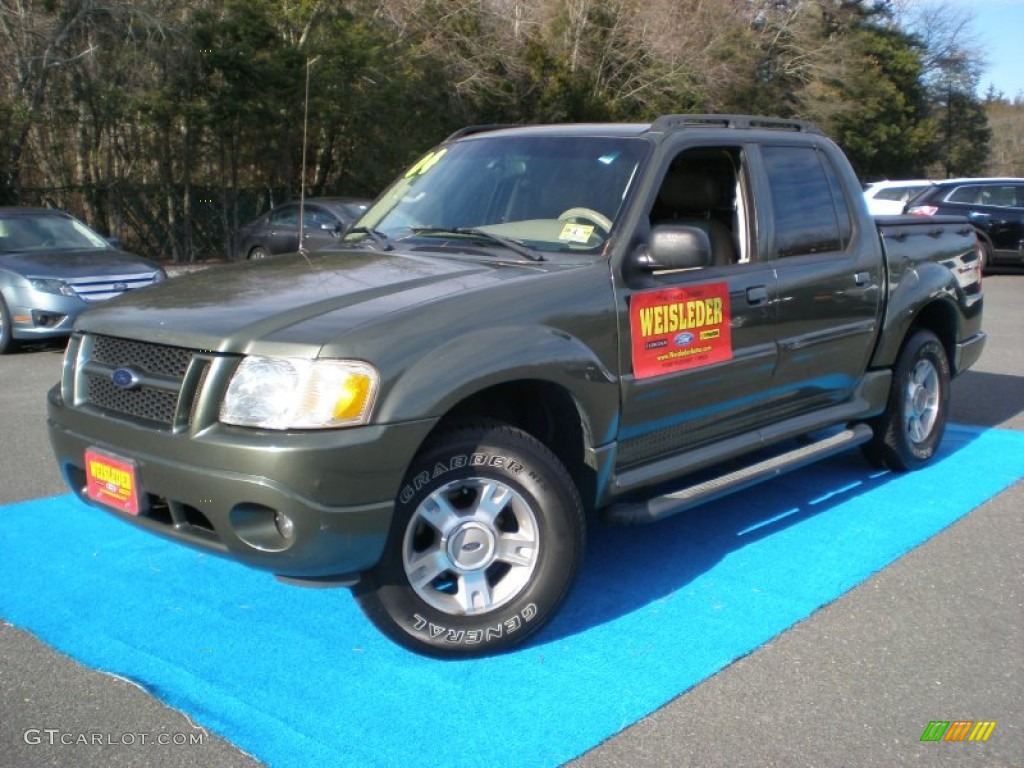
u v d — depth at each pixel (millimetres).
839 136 44625
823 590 4355
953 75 57844
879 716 3342
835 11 46281
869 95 45625
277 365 3264
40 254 11016
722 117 4879
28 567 4520
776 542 4949
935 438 6219
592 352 3875
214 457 3240
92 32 19281
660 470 4270
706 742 3174
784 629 3973
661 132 4523
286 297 3684
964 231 6578
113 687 3459
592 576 4516
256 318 3459
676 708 3373
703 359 4367
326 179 25141
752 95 37469
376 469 3262
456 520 3586
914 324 6098
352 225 5059
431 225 4680
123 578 4402
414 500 3477
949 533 5086
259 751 3090
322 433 3209
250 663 3643
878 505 5516
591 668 3635
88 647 3750
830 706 3398
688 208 5008
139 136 21797
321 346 3262
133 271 10945
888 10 50062
